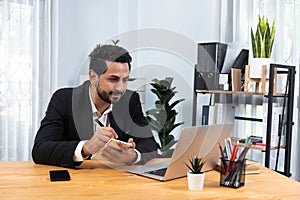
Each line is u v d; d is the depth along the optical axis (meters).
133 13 3.96
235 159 1.35
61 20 3.69
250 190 1.31
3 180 1.34
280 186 1.38
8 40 3.30
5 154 3.30
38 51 3.48
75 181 1.35
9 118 3.33
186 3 3.49
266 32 2.68
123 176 1.45
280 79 2.86
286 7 2.83
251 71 2.68
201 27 3.37
